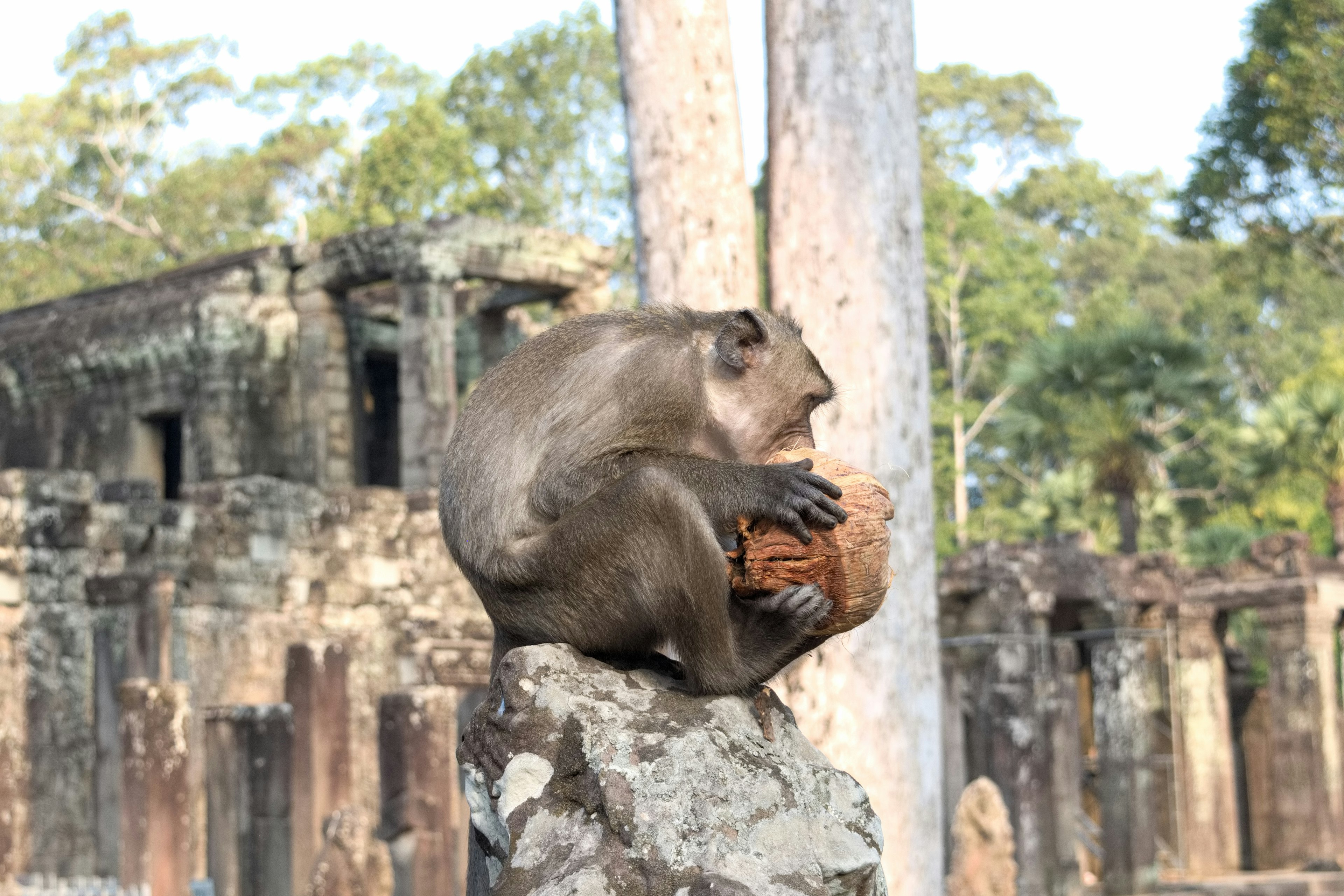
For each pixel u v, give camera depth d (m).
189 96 58.59
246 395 28.47
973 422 57.94
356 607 26.02
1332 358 47.19
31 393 31.53
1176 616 29.16
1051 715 23.84
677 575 4.06
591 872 3.69
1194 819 29.09
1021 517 52.25
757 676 4.19
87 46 58.22
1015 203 71.25
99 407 30.53
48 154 58.62
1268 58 31.92
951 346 58.62
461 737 4.31
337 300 29.16
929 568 8.21
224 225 57.69
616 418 4.34
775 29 8.36
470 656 21.69
